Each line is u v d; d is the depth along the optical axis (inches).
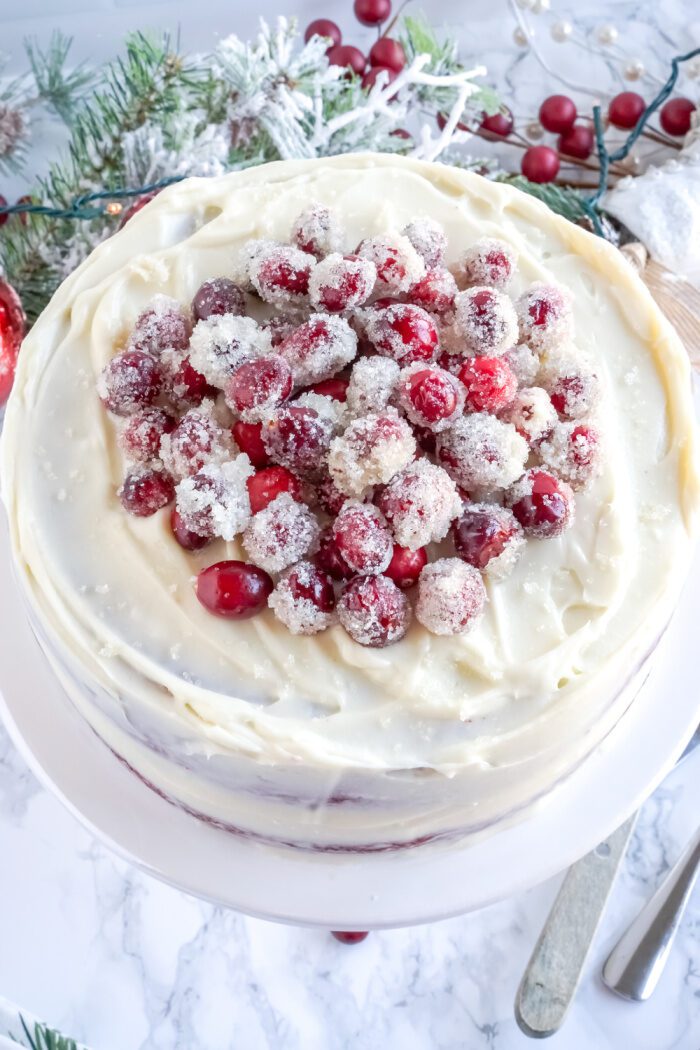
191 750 16.2
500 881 17.6
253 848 17.8
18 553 16.8
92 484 17.0
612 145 25.3
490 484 16.3
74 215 21.2
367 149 22.5
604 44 25.2
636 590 16.6
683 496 17.1
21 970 19.7
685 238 22.8
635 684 17.7
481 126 25.1
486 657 16.0
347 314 17.2
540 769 16.8
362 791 16.1
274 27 26.4
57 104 23.9
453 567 15.9
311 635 16.1
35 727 18.7
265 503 16.2
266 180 19.1
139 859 17.8
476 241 18.5
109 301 17.9
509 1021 19.3
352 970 19.7
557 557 16.7
